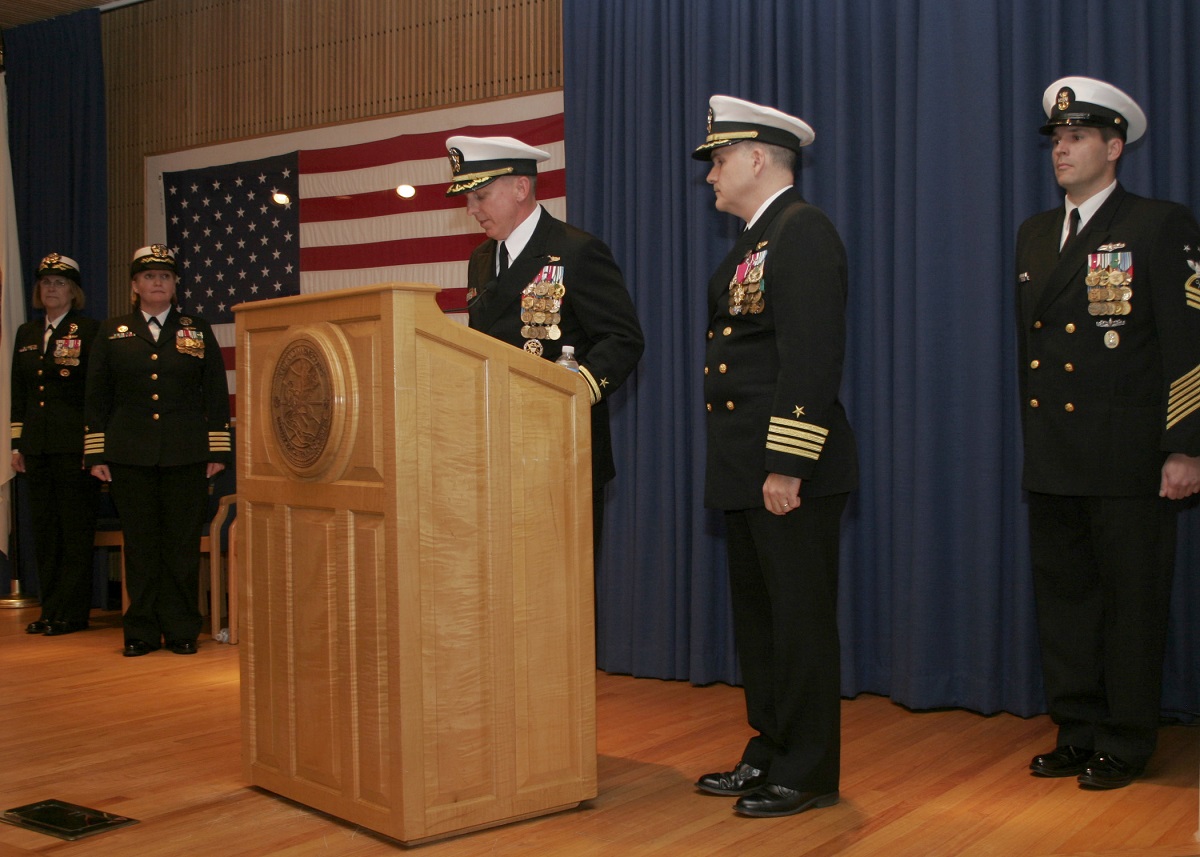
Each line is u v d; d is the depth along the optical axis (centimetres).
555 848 229
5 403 582
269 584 260
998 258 355
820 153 394
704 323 406
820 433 237
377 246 530
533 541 244
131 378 465
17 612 582
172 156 601
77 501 521
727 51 409
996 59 355
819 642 249
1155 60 341
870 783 277
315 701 246
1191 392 262
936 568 363
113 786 278
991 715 354
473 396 234
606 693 394
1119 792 267
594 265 284
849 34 384
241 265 572
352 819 237
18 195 635
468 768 234
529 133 487
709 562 404
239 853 228
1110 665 276
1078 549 288
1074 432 278
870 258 387
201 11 595
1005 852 226
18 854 231
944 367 364
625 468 430
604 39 439
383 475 225
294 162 556
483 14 505
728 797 264
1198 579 335
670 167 416
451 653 231
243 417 267
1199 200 338
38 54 629
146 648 466
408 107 527
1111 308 274
